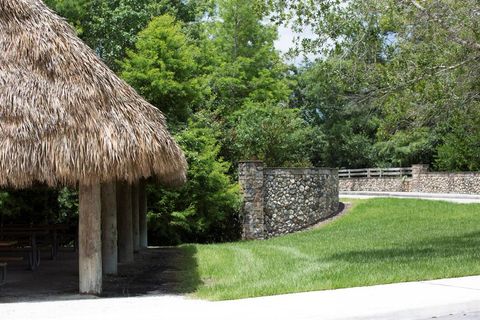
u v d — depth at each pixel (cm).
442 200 3019
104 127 951
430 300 812
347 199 3356
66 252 1858
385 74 1515
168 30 2552
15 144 924
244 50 4441
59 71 984
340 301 817
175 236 2502
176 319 734
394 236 1933
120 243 1554
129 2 3017
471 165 4072
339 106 5044
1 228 1524
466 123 1744
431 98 1549
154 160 963
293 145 3153
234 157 2975
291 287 949
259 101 4081
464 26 1454
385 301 809
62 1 2664
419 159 4769
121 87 1015
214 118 3083
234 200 2503
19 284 1172
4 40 996
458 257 1248
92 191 1030
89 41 2844
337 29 1462
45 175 924
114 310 834
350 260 1314
